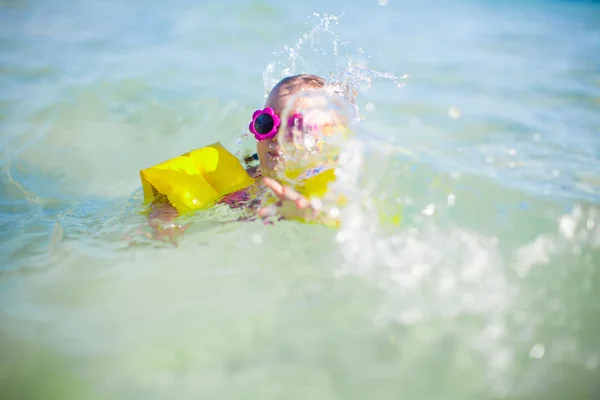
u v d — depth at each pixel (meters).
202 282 2.33
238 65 5.96
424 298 2.23
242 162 3.63
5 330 2.03
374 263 2.41
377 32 7.56
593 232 2.66
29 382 1.84
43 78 5.51
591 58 6.52
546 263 2.43
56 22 7.79
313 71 5.43
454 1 10.20
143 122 4.63
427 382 1.88
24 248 2.61
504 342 2.04
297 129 2.90
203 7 8.57
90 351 1.96
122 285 2.30
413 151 3.50
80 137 4.38
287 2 9.01
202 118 4.65
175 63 6.03
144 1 9.00
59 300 2.21
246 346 2.00
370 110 4.75
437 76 5.74
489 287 2.29
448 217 2.70
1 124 4.51
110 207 3.22
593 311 2.19
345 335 2.05
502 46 7.07
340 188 2.72
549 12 9.45
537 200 2.95
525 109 4.82
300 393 1.82
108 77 5.52
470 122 4.49
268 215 2.74
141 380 1.86
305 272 2.38
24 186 3.62
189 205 2.90
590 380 1.90
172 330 2.06
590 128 4.39
